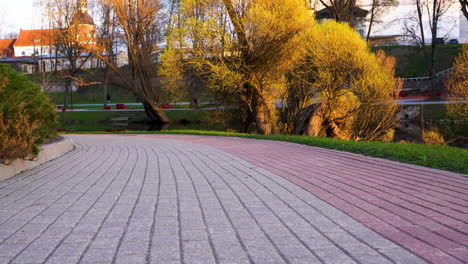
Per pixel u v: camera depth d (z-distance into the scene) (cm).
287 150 1173
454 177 673
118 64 5066
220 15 2211
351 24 3881
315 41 2286
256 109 2394
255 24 2117
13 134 738
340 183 647
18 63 9069
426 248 334
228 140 1645
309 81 2391
